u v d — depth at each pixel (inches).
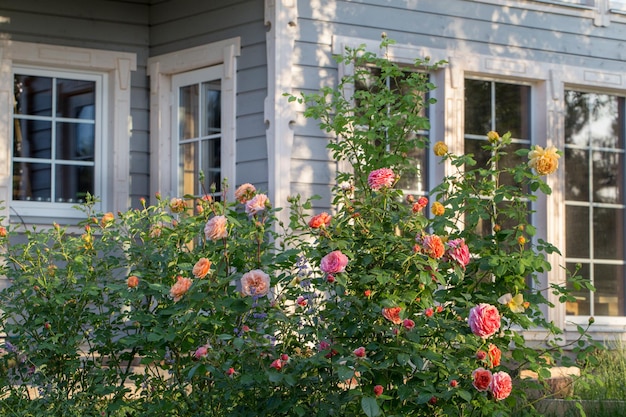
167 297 221.5
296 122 338.6
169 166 372.2
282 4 338.3
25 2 362.0
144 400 223.5
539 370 195.0
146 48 377.7
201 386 210.2
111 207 370.3
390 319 181.3
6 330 233.5
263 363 185.5
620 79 406.9
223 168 350.9
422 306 188.5
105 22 372.5
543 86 390.6
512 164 387.5
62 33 366.9
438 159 367.9
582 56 400.5
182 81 370.0
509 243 200.8
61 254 238.7
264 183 337.7
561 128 392.5
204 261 187.2
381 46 330.3
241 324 203.2
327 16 348.5
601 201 405.1
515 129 389.4
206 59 357.4
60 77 370.9
